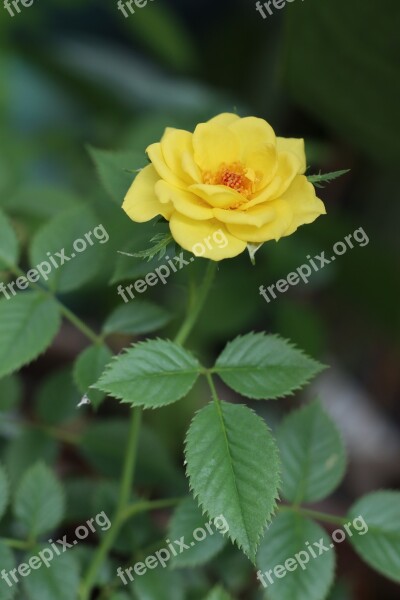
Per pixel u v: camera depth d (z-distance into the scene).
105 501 0.45
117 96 0.66
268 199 0.40
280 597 0.41
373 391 0.69
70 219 0.44
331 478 0.43
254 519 0.38
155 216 0.40
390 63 0.52
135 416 0.43
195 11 0.79
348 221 0.60
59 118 0.69
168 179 0.39
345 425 0.64
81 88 0.68
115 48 0.75
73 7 0.74
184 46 0.69
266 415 0.62
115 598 0.43
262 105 0.70
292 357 0.40
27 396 0.61
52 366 0.64
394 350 0.67
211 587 0.46
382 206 0.68
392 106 0.54
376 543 0.42
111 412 0.59
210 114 0.61
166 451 0.48
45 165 0.65
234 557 0.46
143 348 0.40
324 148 0.58
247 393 0.40
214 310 0.55
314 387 0.65
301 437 0.43
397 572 0.42
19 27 0.68
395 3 0.49
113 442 0.47
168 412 0.56
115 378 0.39
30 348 0.42
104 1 0.72
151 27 0.66
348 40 0.51
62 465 0.55
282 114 0.69
